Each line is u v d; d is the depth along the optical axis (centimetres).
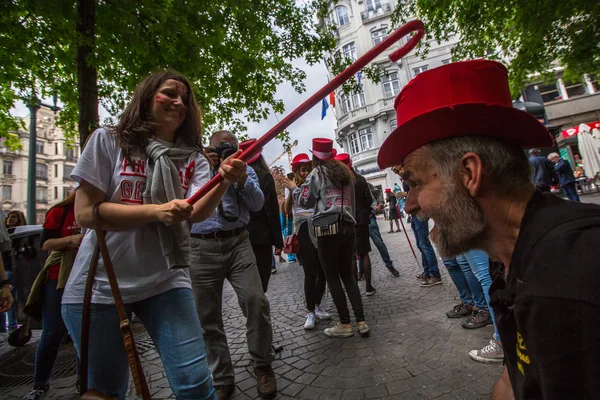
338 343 273
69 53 496
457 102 68
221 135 260
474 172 64
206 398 118
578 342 43
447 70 70
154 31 448
